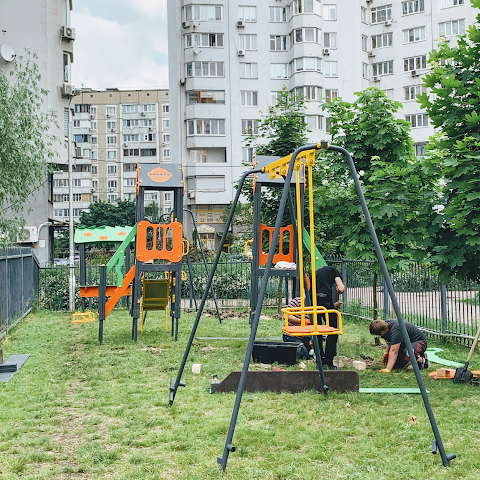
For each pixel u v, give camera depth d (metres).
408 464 4.22
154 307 12.28
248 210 32.94
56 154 29.52
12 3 29.12
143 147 93.56
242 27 44.81
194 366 7.93
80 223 72.56
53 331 12.63
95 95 93.31
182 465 4.28
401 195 8.20
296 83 44.19
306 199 10.20
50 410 5.91
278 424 5.27
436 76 7.88
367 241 9.25
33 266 17.56
